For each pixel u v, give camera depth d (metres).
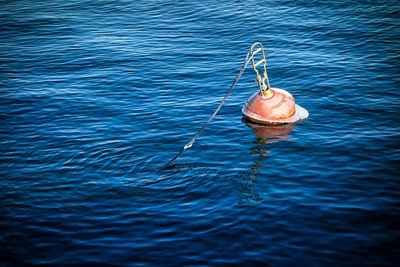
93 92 11.57
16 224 6.54
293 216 6.46
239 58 13.68
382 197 6.82
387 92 10.73
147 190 7.29
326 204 6.71
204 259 5.70
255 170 7.77
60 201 7.08
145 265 5.65
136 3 20.91
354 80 11.52
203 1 20.61
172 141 8.93
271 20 17.19
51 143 8.98
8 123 9.92
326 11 17.81
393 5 17.91
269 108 9.44
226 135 9.11
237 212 6.61
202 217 6.54
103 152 8.55
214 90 11.48
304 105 10.33
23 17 18.88
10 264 5.76
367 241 5.89
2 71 13.23
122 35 16.41
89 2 21.31
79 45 15.40
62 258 5.84
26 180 7.70
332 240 5.94
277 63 13.03
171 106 10.60
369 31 15.27
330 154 8.17
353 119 9.53
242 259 5.67
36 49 15.11
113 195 7.19
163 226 6.39
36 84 12.22
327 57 13.30
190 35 16.12
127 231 6.32
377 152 8.13
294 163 7.93
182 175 7.68
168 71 12.87
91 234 6.29
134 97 11.20
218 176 7.61
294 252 5.75
